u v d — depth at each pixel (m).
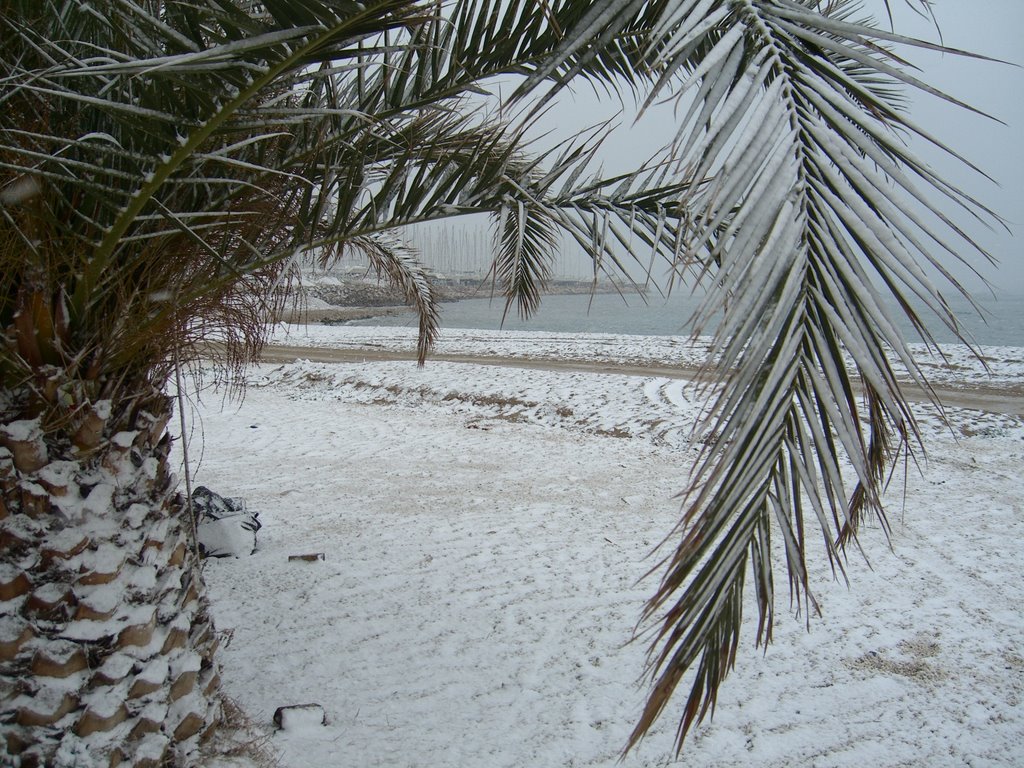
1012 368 15.02
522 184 2.13
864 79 1.96
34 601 2.15
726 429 1.22
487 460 8.92
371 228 2.14
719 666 1.44
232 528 5.62
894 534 6.01
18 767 2.11
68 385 2.18
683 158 1.16
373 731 3.25
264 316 2.96
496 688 3.69
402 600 4.76
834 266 1.18
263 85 1.47
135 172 1.88
